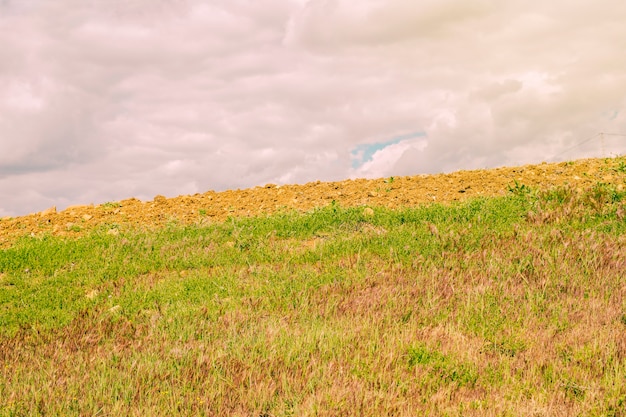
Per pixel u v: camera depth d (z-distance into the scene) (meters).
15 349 5.42
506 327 5.48
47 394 4.28
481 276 6.92
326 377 4.45
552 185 12.50
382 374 4.41
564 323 5.49
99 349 5.36
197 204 14.11
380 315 5.93
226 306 6.60
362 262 8.02
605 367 4.47
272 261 8.59
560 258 7.16
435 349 4.95
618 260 6.97
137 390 4.31
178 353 5.05
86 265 8.89
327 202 13.12
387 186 14.48
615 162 14.97
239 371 4.65
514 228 8.84
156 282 7.96
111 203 14.54
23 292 7.72
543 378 4.34
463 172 15.69
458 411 3.88
